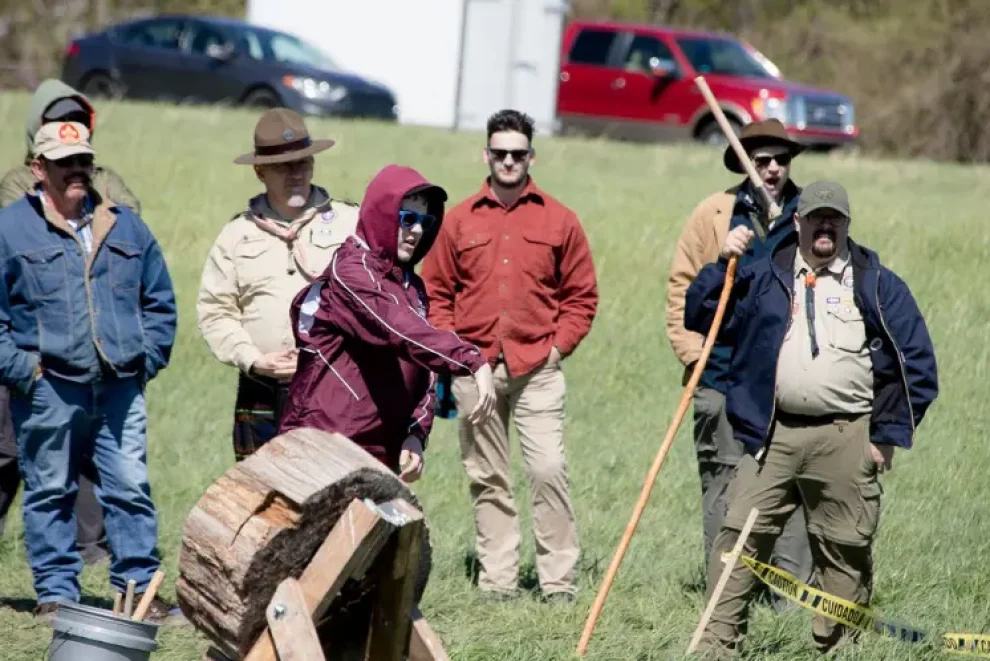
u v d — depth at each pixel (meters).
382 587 14.80
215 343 20.17
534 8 69.31
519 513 25.75
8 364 19.67
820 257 18.48
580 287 22.03
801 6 121.62
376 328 15.73
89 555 23.19
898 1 119.00
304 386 16.45
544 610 21.11
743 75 71.50
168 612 20.50
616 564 19.02
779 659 19.06
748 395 18.83
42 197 20.00
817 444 18.67
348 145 57.84
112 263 20.12
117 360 20.00
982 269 40.34
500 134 21.73
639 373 34.12
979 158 96.69
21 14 121.06
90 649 15.83
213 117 64.06
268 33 74.75
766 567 18.78
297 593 14.20
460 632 20.00
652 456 28.66
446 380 20.48
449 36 77.38
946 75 98.19
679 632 20.02
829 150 71.06
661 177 54.97
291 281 20.22
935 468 27.09
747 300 18.86
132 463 20.31
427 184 16.12
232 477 14.84
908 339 18.36
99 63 75.56
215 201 47.81
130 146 55.25
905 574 22.28
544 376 21.78
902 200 50.53
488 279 21.72
